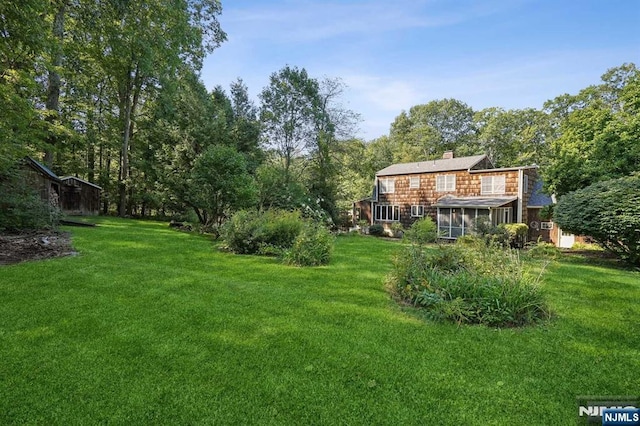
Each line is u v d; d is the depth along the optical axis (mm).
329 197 22094
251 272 6594
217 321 3861
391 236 23719
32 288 4820
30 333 3367
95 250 7926
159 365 2840
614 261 10500
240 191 12758
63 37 14164
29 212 9547
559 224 10523
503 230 15070
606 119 12844
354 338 3500
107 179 22156
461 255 5688
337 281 6031
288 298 4871
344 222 25859
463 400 2455
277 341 3373
